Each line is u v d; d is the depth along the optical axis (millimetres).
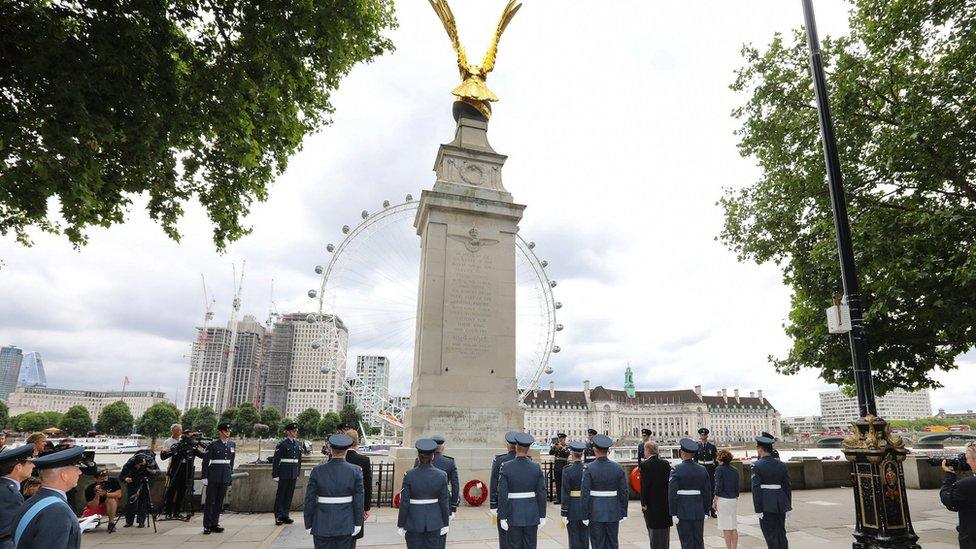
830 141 11516
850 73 20219
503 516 10562
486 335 23422
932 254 16797
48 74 10727
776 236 23344
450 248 23984
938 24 18656
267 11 13234
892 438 9883
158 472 18266
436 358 22547
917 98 18281
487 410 22391
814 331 20938
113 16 11508
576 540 11477
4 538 7840
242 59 13414
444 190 24500
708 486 11461
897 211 18953
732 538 11922
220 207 15914
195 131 13539
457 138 26438
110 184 13438
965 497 9781
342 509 9594
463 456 21062
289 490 16016
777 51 23500
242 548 12953
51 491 5770
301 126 16625
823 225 20281
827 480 26234
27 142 10570
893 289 16953
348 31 15180
